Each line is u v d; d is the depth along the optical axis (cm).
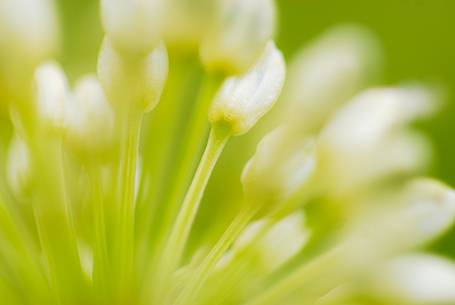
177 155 13
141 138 14
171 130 13
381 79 16
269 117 13
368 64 12
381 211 13
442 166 16
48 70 13
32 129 13
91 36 15
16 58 12
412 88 13
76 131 13
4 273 13
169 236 14
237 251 13
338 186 13
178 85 13
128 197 13
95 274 13
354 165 13
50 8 12
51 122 13
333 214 13
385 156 13
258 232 13
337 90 12
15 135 13
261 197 13
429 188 13
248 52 13
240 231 13
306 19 17
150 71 13
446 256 15
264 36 13
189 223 13
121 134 13
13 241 13
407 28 17
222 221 14
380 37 17
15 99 13
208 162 13
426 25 17
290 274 14
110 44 13
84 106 13
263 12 13
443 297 13
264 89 13
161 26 13
